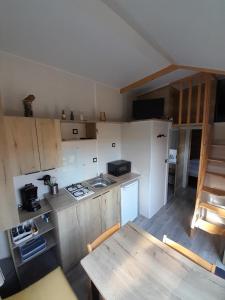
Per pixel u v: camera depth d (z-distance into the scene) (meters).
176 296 0.95
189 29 1.26
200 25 1.15
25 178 2.00
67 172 2.45
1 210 1.38
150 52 1.99
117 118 3.29
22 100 1.92
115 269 1.12
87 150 2.68
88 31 1.48
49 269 1.96
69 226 1.91
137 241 1.37
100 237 1.42
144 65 2.33
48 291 1.26
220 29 1.10
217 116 3.05
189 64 2.20
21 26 1.36
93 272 1.09
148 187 2.89
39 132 1.77
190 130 4.24
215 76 2.91
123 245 1.33
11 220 1.43
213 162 2.80
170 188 4.38
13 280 1.73
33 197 1.89
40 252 1.84
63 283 1.32
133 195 2.88
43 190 2.18
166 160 3.31
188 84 3.13
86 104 2.67
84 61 2.09
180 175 4.26
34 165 1.76
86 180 2.71
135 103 3.29
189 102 3.02
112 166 2.93
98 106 2.88
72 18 1.30
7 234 1.70
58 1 1.13
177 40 1.56
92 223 2.19
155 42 1.79
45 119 1.81
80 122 2.44
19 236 1.70
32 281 1.82
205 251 2.22
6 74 1.79
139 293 0.96
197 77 2.85
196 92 3.22
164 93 3.35
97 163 2.87
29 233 1.75
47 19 1.30
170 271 1.10
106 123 2.92
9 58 1.80
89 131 2.68
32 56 1.89
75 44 1.69
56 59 1.99
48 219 2.04
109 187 2.39
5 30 1.40
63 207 1.83
